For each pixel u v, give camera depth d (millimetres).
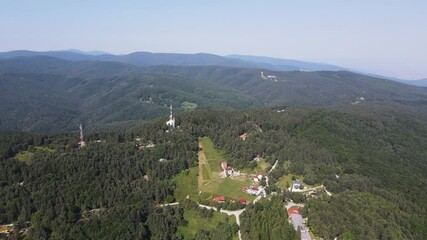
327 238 187250
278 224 198250
